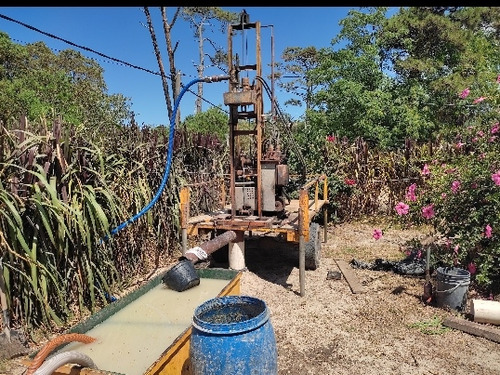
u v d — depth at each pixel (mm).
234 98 4934
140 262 5500
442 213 4910
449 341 3730
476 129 5227
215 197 8320
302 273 4793
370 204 8914
